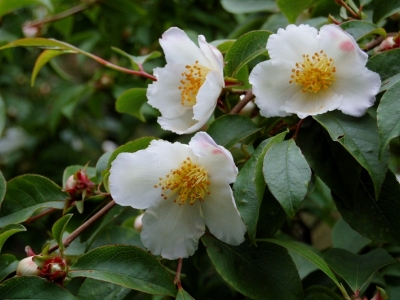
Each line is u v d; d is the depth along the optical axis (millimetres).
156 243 363
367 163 340
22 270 350
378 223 363
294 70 369
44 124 831
